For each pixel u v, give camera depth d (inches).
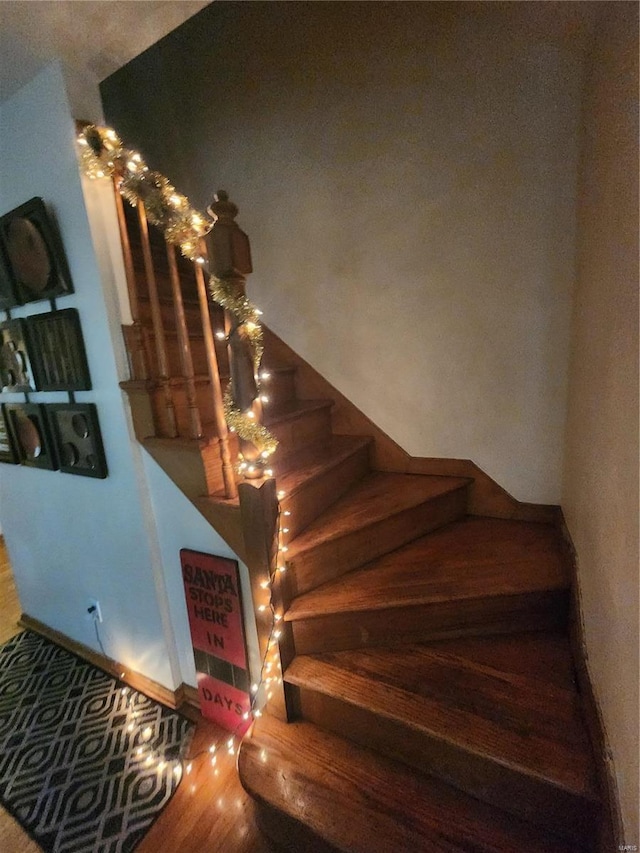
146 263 50.6
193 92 82.0
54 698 68.4
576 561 51.4
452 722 41.6
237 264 42.3
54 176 51.6
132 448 56.9
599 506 40.5
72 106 48.0
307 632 51.8
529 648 51.2
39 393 66.0
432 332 71.6
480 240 64.7
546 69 55.5
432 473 76.8
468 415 71.7
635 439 29.6
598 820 34.9
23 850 47.3
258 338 45.5
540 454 67.7
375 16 64.5
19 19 40.7
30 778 55.1
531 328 64.1
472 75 59.9
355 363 79.4
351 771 45.3
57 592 79.0
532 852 37.0
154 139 89.3
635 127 30.8
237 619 55.5
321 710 50.1
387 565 59.3
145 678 69.4
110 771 55.5
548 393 64.9
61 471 65.9
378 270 73.6
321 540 53.3
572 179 56.9
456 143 63.1
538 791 37.9
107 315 52.8
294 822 41.8
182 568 58.8
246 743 49.5
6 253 58.0
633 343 30.4
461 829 39.1
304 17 69.4
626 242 32.8
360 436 80.8
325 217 75.9
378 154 69.1
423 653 51.5
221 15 75.5
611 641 35.1
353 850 38.4
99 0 39.7
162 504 59.0
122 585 66.4
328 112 71.3
